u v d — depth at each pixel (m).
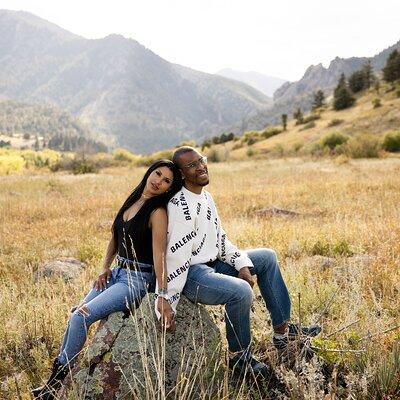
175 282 3.38
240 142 115.00
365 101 110.69
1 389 3.75
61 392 3.25
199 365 3.24
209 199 3.77
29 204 15.62
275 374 3.42
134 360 3.26
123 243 3.69
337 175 23.30
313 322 4.14
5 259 8.07
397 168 25.23
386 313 4.39
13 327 4.64
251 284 3.66
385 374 3.23
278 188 18.19
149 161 65.25
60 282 6.12
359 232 8.17
